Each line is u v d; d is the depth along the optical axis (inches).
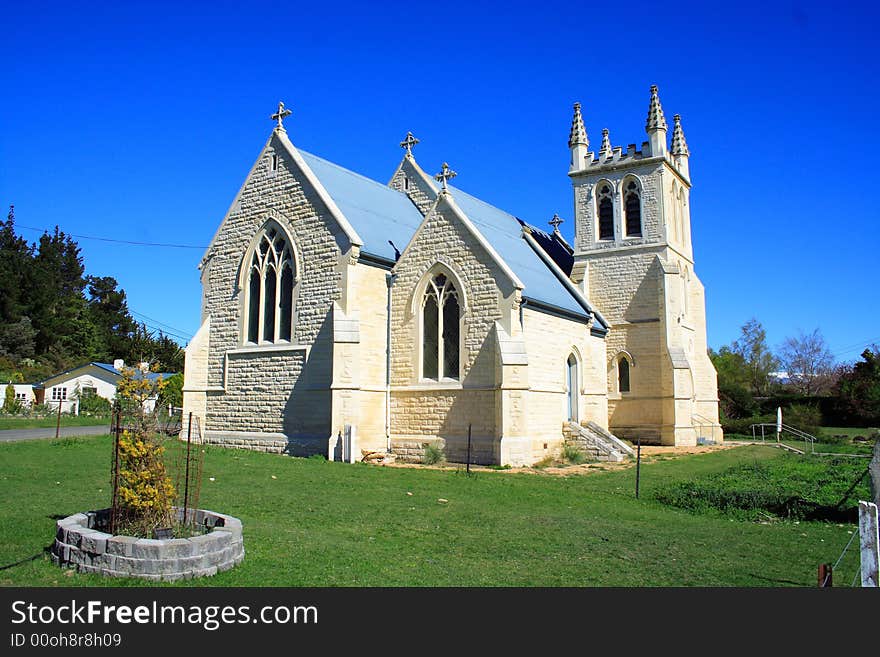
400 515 657.6
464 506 727.7
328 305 1192.2
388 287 1261.1
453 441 1152.8
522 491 847.1
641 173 1827.0
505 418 1095.6
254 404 1267.2
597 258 1860.2
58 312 3767.2
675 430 1683.1
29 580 393.1
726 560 528.4
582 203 1900.8
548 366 1264.8
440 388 1179.3
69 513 569.3
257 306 1310.3
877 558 374.9
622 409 1766.7
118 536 415.8
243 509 641.0
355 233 1199.6
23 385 2719.0
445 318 1207.6
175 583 396.2
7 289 3489.2
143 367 545.3
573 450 1244.5
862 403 2502.5
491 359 1136.2
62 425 1686.8
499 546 546.6
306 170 1256.2
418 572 452.8
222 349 1332.4
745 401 2635.3
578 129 1929.1
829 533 658.8
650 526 671.8
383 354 1234.6
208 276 1379.2
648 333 1759.4
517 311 1135.0
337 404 1130.0
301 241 1244.5
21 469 826.8
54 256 4338.1
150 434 460.8
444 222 1214.9
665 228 1780.3
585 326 1437.0
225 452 1120.2
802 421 2370.8
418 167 1611.7
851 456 1451.8
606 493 873.5
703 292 1967.3
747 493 805.9
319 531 564.7
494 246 1357.0
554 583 444.5
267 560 452.1
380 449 1202.0
